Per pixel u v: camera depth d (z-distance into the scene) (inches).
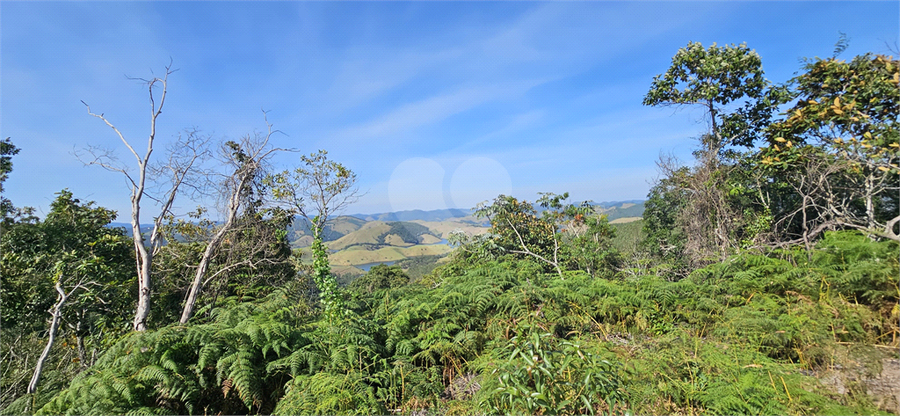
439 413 129.3
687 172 334.0
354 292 267.3
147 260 386.6
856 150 230.7
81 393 123.6
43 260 410.3
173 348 145.7
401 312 194.9
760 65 340.8
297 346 160.9
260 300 244.1
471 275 253.4
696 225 316.2
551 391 100.6
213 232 478.0
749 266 211.3
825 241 212.7
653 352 137.1
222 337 151.3
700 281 218.1
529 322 155.8
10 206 448.1
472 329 185.6
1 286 374.3
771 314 159.2
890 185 234.4
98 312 403.5
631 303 191.3
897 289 152.9
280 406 126.9
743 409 102.7
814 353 130.6
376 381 138.9
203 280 473.1
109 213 528.4
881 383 115.6
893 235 193.9
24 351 427.8
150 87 385.7
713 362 119.6
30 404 164.1
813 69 280.5
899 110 237.3
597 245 379.9
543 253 393.1
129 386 128.3
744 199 325.1
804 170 276.1
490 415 108.3
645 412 110.2
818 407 99.4
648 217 458.9
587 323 177.3
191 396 134.3
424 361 170.6
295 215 518.9
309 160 471.2
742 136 355.6
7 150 488.1
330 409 118.1
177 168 424.2
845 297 169.0
